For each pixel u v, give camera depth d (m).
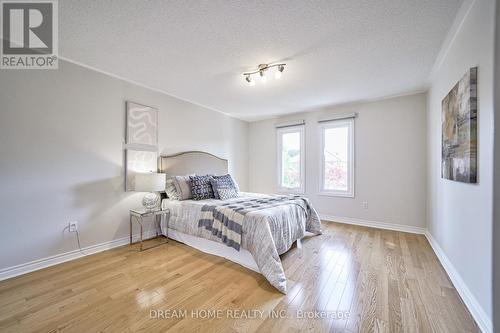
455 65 1.91
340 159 4.07
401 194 3.47
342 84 3.01
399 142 3.48
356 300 1.67
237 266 2.25
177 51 2.18
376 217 3.67
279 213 2.37
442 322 1.44
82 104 2.46
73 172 2.39
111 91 2.72
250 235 2.13
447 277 2.01
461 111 1.73
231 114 4.65
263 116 4.82
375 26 1.77
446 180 2.23
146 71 2.63
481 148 1.47
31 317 1.47
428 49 2.12
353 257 2.45
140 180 2.68
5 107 1.97
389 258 2.42
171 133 3.46
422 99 3.30
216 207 2.52
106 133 2.67
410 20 1.70
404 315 1.50
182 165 3.53
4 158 1.96
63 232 2.32
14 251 2.01
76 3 1.54
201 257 2.47
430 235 2.99
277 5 1.54
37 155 2.14
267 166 5.00
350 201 3.92
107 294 1.74
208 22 1.73
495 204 1.31
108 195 2.69
